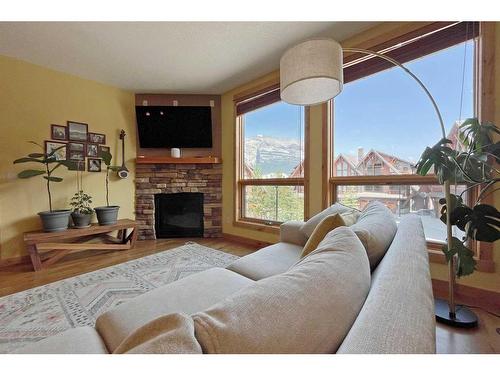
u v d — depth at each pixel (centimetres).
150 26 225
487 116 174
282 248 191
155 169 393
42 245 264
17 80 288
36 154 271
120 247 322
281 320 46
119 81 350
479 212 142
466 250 148
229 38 245
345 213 182
